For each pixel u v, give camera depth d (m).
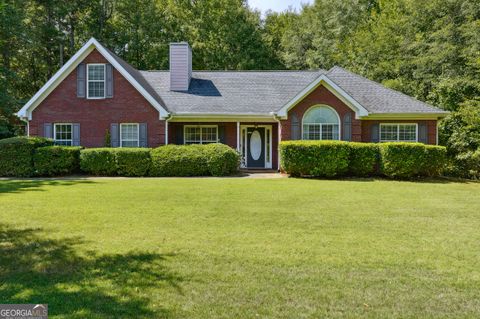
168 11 34.94
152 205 9.48
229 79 22.52
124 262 5.12
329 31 39.09
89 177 16.95
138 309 3.73
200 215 8.29
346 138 18.45
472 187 14.02
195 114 19.38
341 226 7.35
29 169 16.97
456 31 24.09
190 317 3.58
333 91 18.39
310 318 3.58
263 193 11.64
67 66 19.19
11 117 26.34
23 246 5.85
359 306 3.85
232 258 5.32
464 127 19.77
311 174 16.69
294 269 4.90
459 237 6.59
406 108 19.14
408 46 28.09
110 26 33.78
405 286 4.37
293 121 18.53
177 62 21.47
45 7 29.97
